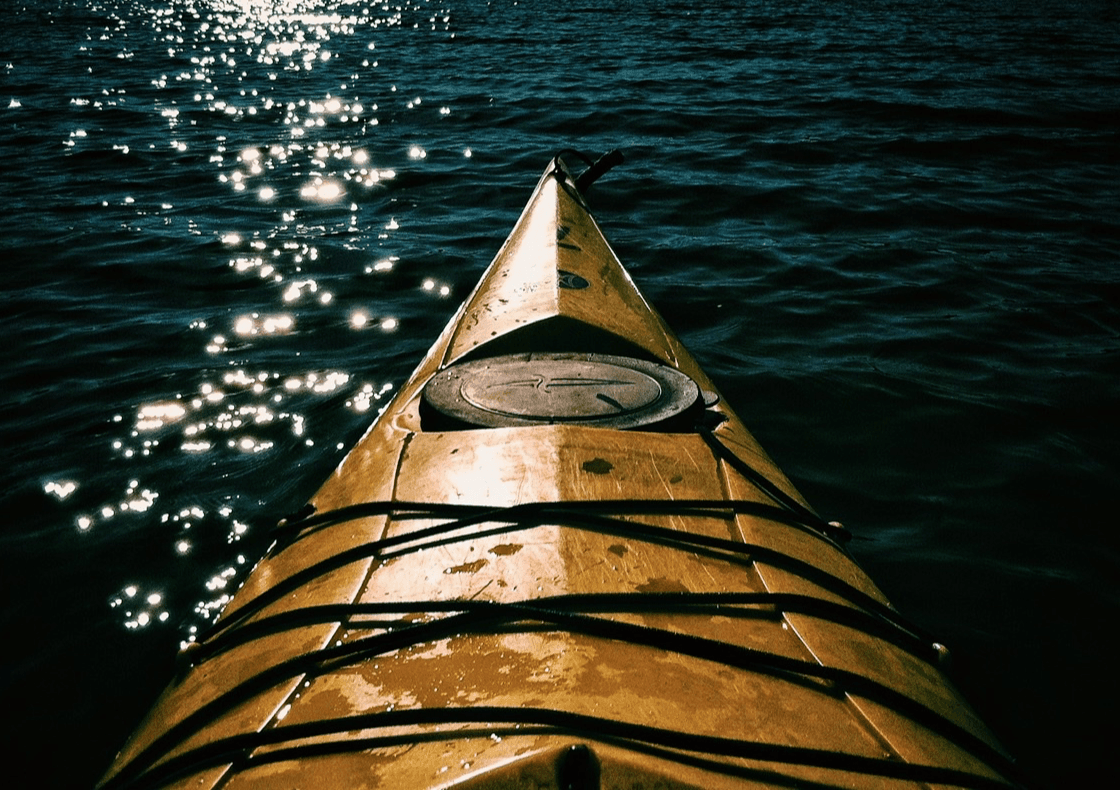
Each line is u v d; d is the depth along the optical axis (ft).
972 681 8.05
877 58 52.75
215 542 10.17
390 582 5.68
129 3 119.14
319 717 4.61
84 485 11.25
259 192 26.25
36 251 20.57
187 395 13.61
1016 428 12.39
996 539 10.03
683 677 4.77
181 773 4.55
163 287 18.38
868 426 12.50
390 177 27.73
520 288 11.16
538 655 4.84
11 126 36.32
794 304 17.06
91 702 7.99
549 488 6.40
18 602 9.25
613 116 36.29
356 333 15.98
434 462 6.99
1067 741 7.45
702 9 90.58
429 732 4.32
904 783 4.46
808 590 5.95
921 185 25.76
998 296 17.43
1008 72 47.06
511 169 28.48
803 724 4.65
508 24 78.74
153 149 32.14
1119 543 9.98
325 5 116.88
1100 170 27.78
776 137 31.94
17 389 13.85
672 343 11.16
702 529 6.29
